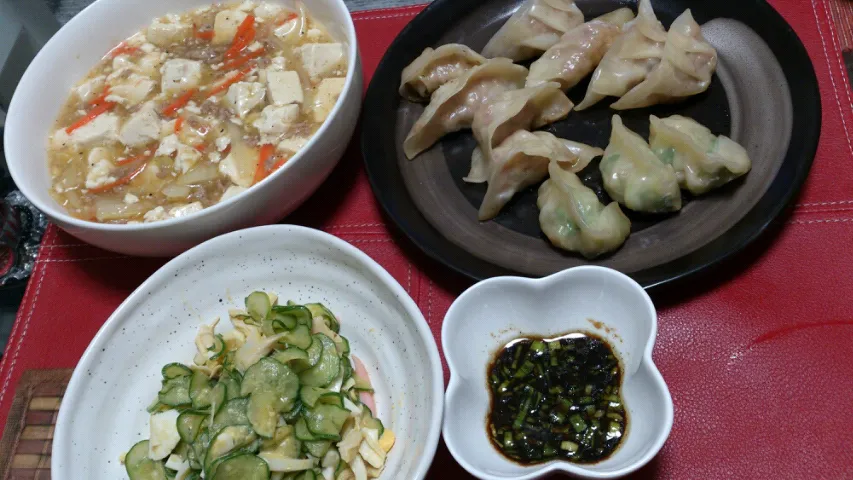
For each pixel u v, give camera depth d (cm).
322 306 57
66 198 62
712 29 66
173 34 70
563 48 67
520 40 68
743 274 58
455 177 64
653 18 66
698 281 58
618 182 60
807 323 56
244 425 51
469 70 65
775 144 60
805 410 53
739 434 53
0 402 61
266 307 56
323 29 69
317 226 64
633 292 52
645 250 58
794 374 54
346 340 56
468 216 62
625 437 50
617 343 53
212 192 62
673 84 63
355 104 61
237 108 65
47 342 62
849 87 63
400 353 55
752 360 55
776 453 52
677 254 57
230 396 52
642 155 59
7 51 73
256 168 62
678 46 63
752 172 60
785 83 61
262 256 58
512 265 59
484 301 54
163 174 63
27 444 58
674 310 57
